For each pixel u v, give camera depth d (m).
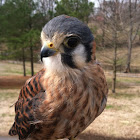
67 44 0.19
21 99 0.23
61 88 0.19
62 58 0.19
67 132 0.21
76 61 0.19
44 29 0.20
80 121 0.20
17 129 0.23
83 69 0.20
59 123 0.20
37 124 0.21
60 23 0.19
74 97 0.19
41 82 0.21
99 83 0.20
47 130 0.21
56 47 0.19
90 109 0.20
